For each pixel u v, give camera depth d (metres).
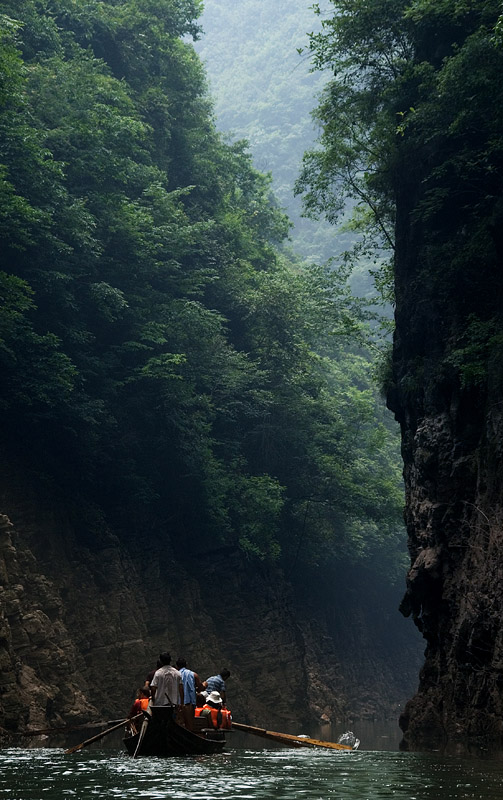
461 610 19.75
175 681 15.21
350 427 52.06
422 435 22.55
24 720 23.53
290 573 47.97
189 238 41.88
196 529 41.31
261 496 41.72
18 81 32.12
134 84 48.25
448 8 23.55
